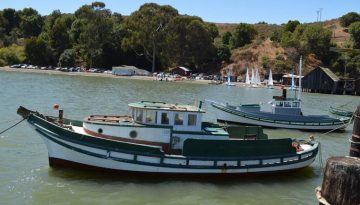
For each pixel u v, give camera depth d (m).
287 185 24.12
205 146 23.44
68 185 21.66
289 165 25.42
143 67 167.62
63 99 62.31
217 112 48.03
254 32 190.38
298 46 160.88
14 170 23.58
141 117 24.12
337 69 154.12
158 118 24.06
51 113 47.44
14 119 39.97
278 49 167.75
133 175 23.03
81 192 20.83
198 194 21.58
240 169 24.08
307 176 26.27
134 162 22.66
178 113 24.25
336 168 11.48
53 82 98.50
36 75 126.00
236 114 46.91
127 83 112.31
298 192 23.03
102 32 162.88
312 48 160.50
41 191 20.66
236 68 160.88
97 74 146.12
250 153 24.31
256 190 22.88
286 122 46.44
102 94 74.31
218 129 26.45
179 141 24.34
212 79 148.88
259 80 134.00
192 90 99.88
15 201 19.27
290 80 136.50
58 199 19.80
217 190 22.41
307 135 44.03
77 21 175.75
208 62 168.75
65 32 171.75
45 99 60.91
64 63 161.50
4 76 111.00
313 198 22.20
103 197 20.38
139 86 102.81
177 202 20.31
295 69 150.50
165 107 24.73
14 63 163.75
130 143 22.67
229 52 169.25
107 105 57.84
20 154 26.97
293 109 47.56
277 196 22.17
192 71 164.50
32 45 164.25
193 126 24.56
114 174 23.05
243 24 188.38
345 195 11.33
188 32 158.88
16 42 187.88
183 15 168.25
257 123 46.59
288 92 115.44
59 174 23.11
